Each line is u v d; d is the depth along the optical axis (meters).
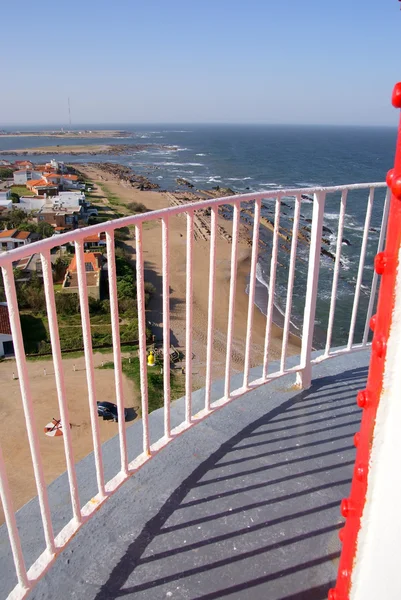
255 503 1.96
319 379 2.94
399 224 0.90
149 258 30.47
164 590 1.60
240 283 26.72
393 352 0.94
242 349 19.25
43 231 34.53
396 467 0.97
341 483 2.08
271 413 2.57
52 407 14.97
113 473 2.09
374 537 1.07
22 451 13.08
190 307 2.01
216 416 2.53
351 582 1.18
